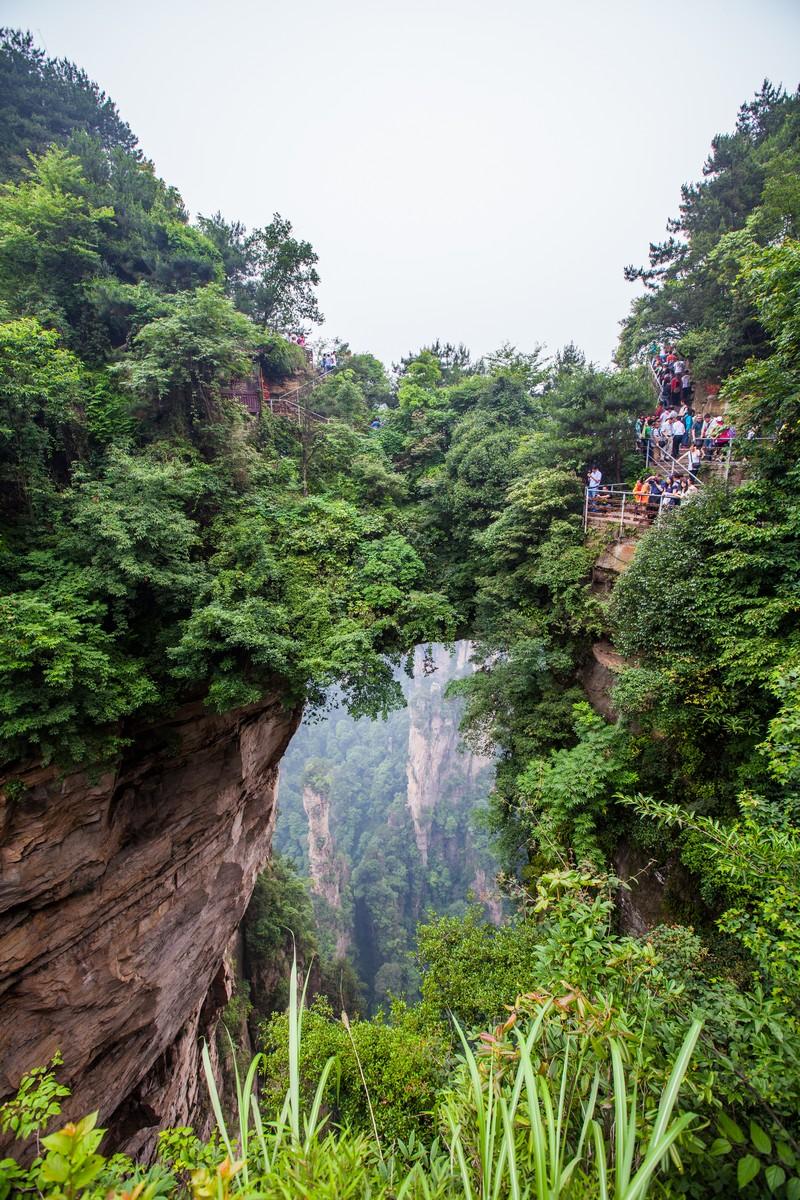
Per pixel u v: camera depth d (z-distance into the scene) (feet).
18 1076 32.91
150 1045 44.04
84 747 32.55
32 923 33.04
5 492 40.37
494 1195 6.72
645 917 31.14
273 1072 33.53
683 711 28.43
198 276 75.25
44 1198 7.04
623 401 49.93
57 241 59.11
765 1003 9.98
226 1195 6.72
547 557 45.50
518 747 42.60
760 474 28.30
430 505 60.18
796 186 47.70
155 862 41.06
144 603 41.78
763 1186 8.05
